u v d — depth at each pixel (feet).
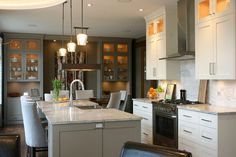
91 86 33.04
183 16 16.87
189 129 14.19
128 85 33.42
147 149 5.71
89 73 32.99
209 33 14.16
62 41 31.22
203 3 15.07
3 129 25.82
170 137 15.84
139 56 33.22
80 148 10.04
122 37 32.48
